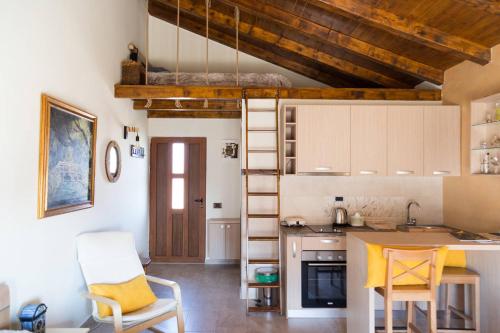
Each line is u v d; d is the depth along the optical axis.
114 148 4.55
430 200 4.88
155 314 3.20
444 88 4.71
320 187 4.87
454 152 4.48
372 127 4.51
